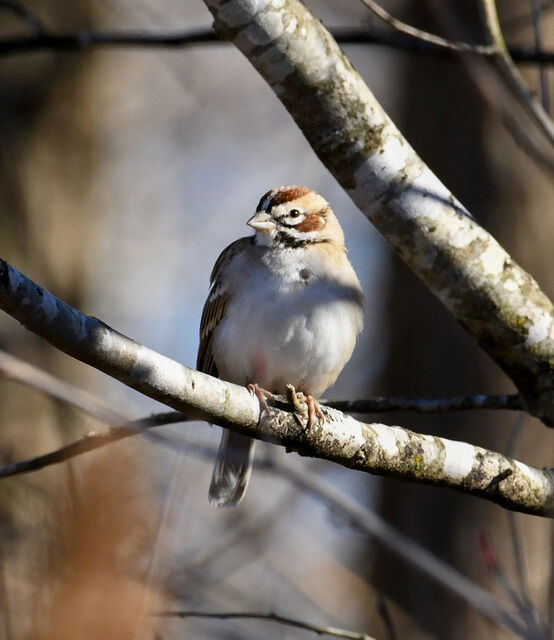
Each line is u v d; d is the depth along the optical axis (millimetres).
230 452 9656
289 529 14562
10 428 12664
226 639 11586
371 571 13922
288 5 6730
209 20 23031
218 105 22016
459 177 13195
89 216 14914
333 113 7012
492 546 11484
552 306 7578
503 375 12984
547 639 6633
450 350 13227
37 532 6934
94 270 15102
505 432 12664
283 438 6996
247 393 6922
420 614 13016
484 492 7281
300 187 9945
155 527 6164
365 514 8844
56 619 5773
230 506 9602
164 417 8164
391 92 20828
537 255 12883
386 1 15688
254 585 13938
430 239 7316
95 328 6109
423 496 12992
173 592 7074
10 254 13859
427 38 7797
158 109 21234
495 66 8914
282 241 9539
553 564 6660
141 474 6156
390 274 14359
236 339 9469
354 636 7516
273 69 6859
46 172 14367
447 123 13422
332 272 9469
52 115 14562
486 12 7762
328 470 12508
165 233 20547
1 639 6766
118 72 18391
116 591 5855
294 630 13734
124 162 20109
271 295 9305
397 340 13812
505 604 12125
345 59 6992
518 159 13047
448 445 7281
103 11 15594
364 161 7156
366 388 16844
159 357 6445
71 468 6070
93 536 5891
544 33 12906
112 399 13273
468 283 7418
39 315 5852
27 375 7109
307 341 9289
